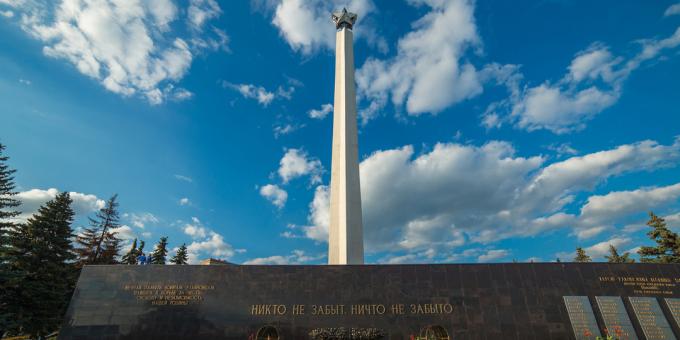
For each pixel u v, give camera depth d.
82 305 17.78
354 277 18.45
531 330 17.14
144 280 18.36
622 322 17.02
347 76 32.59
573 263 18.36
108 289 18.14
